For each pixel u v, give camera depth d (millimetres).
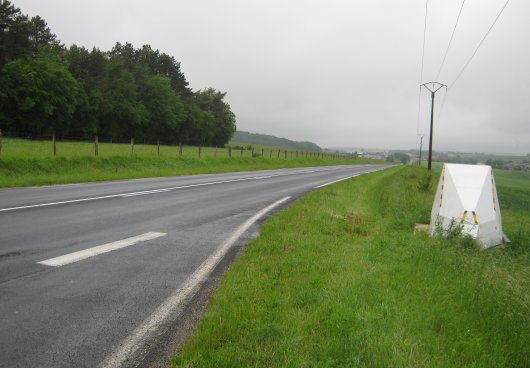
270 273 5590
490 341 3932
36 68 60344
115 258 6043
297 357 3305
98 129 77562
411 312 4379
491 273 6191
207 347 3523
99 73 79938
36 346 3451
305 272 5719
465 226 9125
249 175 26047
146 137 92125
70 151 35062
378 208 14070
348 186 20438
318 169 42844
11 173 17000
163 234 7785
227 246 7207
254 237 8008
